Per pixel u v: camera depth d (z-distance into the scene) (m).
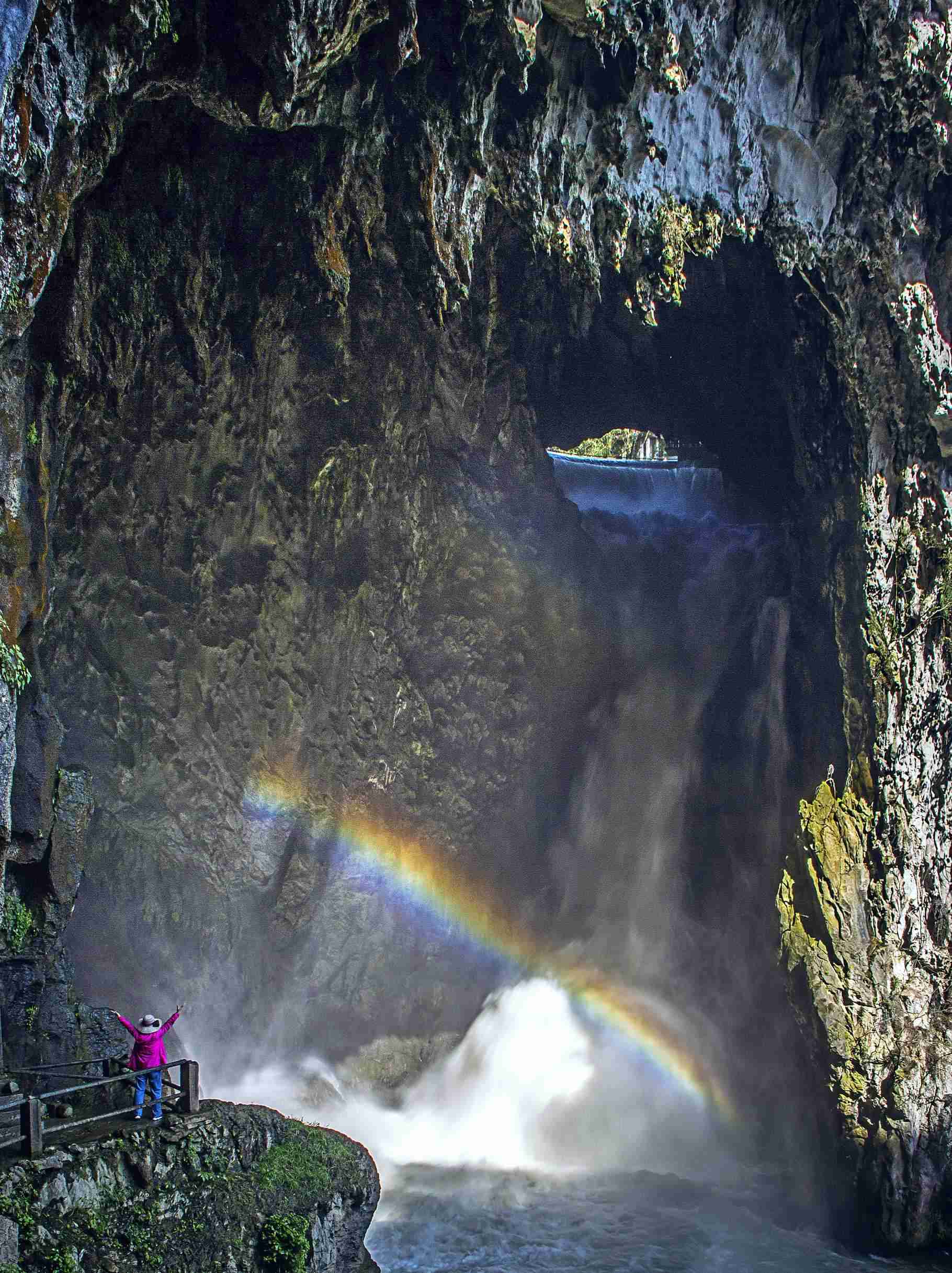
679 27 22.61
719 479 37.62
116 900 23.47
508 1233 23.36
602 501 38.72
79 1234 13.35
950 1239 24.28
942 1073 25.20
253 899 26.03
